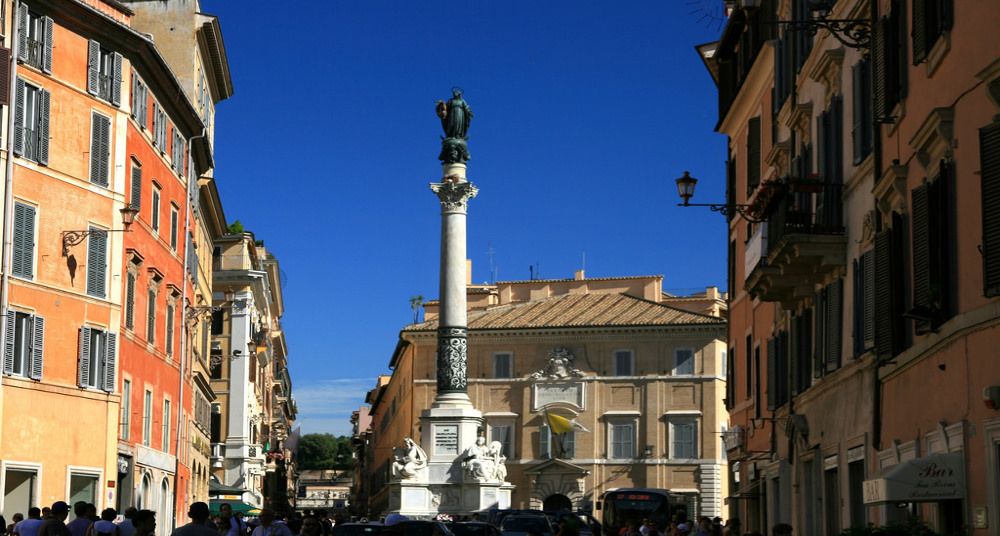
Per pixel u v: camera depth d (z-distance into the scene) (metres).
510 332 104.75
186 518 60.44
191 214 60.00
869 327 27.86
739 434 46.47
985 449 19.95
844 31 27.89
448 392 74.75
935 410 22.75
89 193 43.50
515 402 104.44
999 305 19.23
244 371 84.94
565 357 103.69
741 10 43.34
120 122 45.19
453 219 75.19
